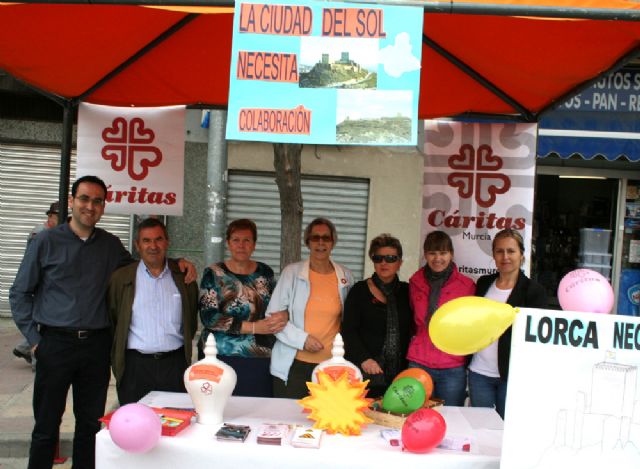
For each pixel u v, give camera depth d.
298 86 2.21
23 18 3.36
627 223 7.47
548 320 2.13
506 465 2.12
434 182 4.48
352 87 2.21
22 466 4.36
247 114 2.21
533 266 7.53
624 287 7.52
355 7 2.21
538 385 2.12
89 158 4.73
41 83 4.33
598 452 2.09
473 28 3.50
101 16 3.46
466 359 3.59
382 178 8.47
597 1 2.19
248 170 8.36
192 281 3.58
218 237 5.53
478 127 4.45
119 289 3.45
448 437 2.43
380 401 2.77
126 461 2.28
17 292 3.36
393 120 2.21
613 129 6.65
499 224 4.43
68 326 3.39
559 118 6.66
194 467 2.26
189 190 8.27
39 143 8.31
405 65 2.21
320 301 3.62
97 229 3.60
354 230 8.61
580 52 3.48
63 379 3.40
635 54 3.33
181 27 3.86
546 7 2.19
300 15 2.22
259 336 3.62
